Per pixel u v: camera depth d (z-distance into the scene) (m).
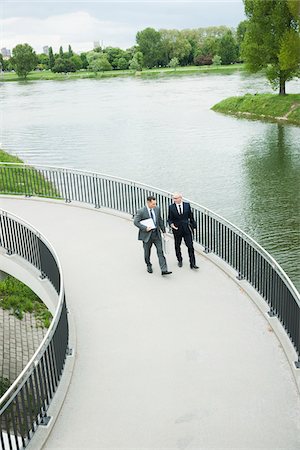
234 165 34.34
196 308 8.47
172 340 7.54
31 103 81.38
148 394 6.36
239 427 5.73
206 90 83.94
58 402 6.24
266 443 5.48
